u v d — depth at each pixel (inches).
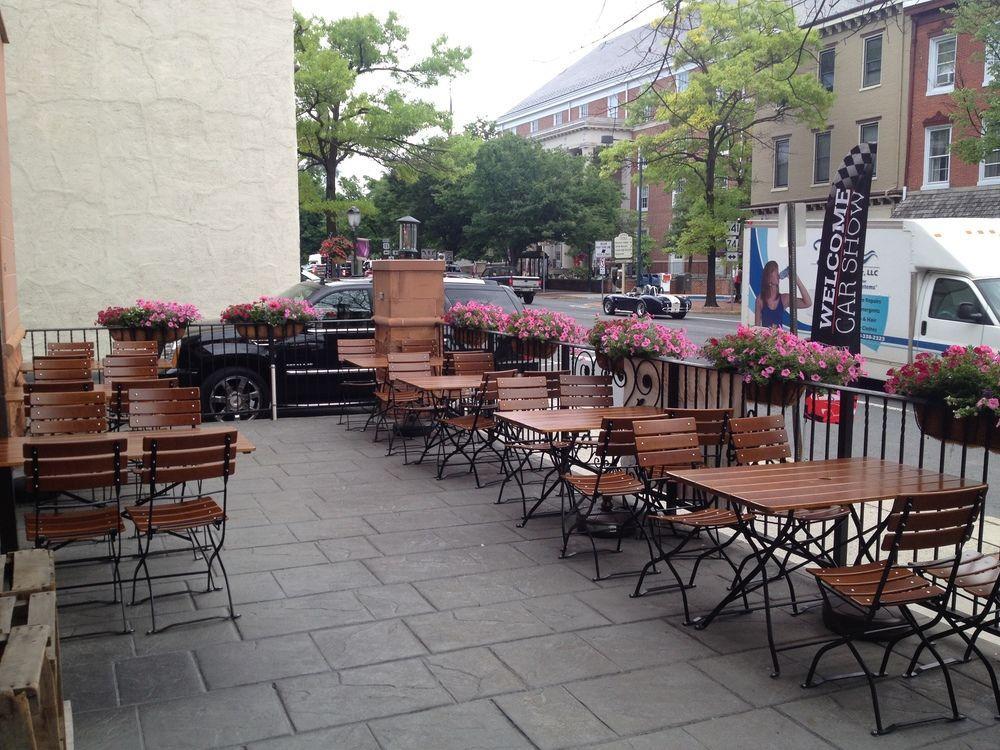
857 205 462.9
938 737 142.6
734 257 1753.2
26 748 74.3
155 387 277.7
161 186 593.3
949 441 186.9
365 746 138.6
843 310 472.7
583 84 2561.5
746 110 1234.6
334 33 1242.6
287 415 458.9
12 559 119.7
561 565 225.5
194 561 226.7
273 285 628.1
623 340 287.0
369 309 487.8
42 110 561.9
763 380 229.1
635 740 140.7
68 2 561.0
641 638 180.5
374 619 189.3
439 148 1277.1
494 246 2251.5
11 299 383.6
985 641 180.4
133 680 160.6
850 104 1278.3
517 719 147.2
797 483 175.6
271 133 617.9
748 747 139.0
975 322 508.4
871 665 168.6
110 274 585.9
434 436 394.0
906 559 230.8
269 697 154.3
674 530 247.9
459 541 244.5
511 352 410.9
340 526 258.2
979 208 1069.8
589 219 2166.6
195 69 594.9
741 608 196.5
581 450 363.9
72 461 183.5
